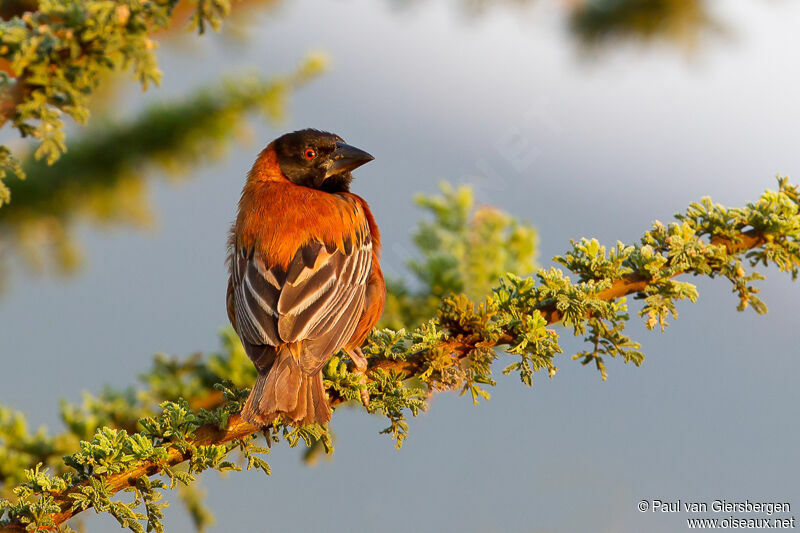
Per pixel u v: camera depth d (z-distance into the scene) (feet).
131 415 31.01
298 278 28.60
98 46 20.06
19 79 19.97
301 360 25.84
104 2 19.62
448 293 34.58
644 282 24.73
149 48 20.77
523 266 35.73
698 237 25.55
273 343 26.86
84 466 20.66
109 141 45.68
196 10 20.44
